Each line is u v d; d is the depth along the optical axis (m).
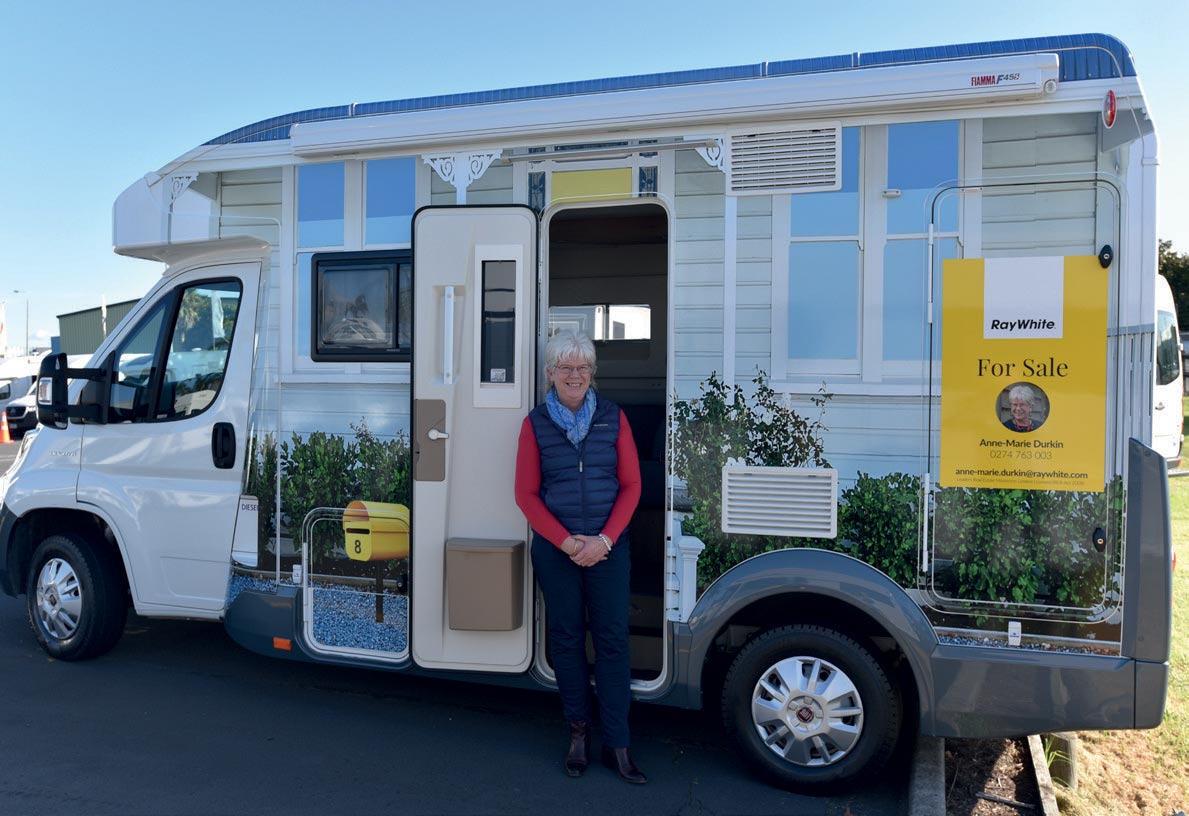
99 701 4.16
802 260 3.21
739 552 3.28
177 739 3.77
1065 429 2.94
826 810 3.22
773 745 3.34
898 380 3.11
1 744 3.69
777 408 3.23
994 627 3.02
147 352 4.27
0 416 16.89
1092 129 2.94
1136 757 3.62
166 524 4.14
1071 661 2.94
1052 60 2.92
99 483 4.31
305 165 3.82
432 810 3.20
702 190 3.31
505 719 4.05
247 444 3.97
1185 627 5.05
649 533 4.46
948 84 3.01
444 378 3.56
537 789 3.36
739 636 3.47
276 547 3.91
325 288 3.81
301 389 3.86
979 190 3.03
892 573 3.11
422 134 3.57
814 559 3.18
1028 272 2.98
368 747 3.72
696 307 3.32
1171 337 8.97
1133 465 2.87
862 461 3.14
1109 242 2.92
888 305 3.12
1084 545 2.93
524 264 3.49
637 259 5.48
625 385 5.50
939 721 3.08
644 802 3.27
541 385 3.58
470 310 3.53
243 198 3.92
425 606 3.60
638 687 3.42
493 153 3.55
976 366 3.03
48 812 3.15
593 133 3.41
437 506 3.58
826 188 3.18
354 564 3.78
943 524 3.06
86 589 4.49
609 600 3.31
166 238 4.03
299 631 3.87
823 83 3.13
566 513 3.26
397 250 3.69
